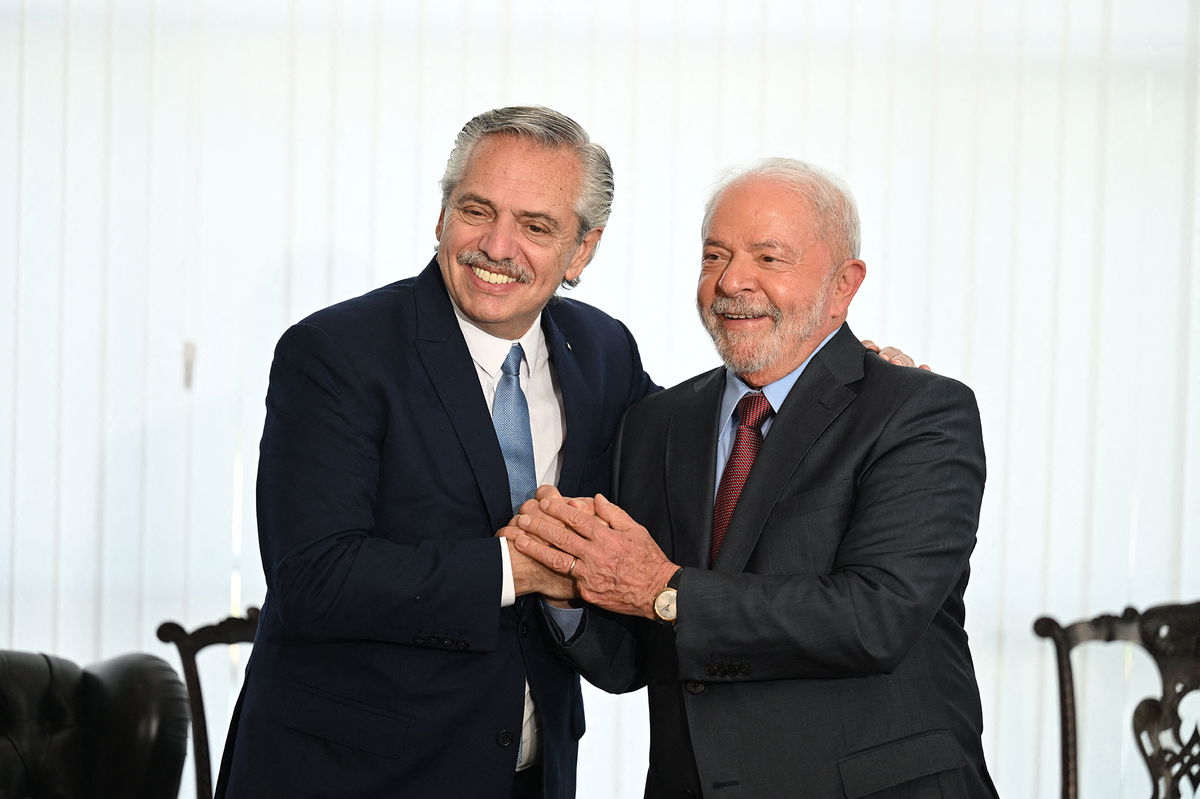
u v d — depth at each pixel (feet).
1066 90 12.97
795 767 6.59
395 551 6.81
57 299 12.60
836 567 6.72
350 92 12.65
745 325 7.03
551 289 7.34
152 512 12.66
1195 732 10.07
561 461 7.73
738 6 12.85
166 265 12.62
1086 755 13.03
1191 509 13.02
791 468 6.89
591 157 7.34
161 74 12.58
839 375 7.12
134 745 8.00
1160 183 13.01
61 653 12.64
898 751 6.59
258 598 12.74
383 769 6.93
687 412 7.54
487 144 7.18
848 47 12.89
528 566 6.84
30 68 12.55
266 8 12.58
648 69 12.82
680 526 7.18
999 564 13.02
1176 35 13.00
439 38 12.71
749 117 12.87
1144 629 10.19
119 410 12.63
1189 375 13.01
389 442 7.09
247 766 7.08
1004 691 13.05
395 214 12.68
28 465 12.60
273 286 12.64
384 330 7.30
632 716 12.87
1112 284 13.00
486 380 7.58
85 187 12.58
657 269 12.78
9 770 7.98
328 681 7.06
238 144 12.60
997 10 12.94
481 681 7.09
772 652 6.52
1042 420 13.00
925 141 12.92
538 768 7.70
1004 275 12.96
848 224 7.20
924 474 6.72
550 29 12.76
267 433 7.22
